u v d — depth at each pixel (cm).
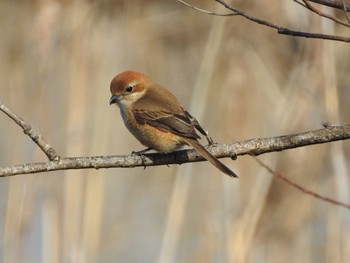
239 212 1066
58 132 1251
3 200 1306
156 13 1451
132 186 1430
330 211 1055
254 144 710
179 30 1458
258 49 1279
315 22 1113
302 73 1138
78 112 1174
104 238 1273
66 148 1166
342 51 1269
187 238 1126
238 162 1137
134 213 1377
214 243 1059
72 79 1188
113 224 1311
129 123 881
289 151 1148
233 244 1033
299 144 688
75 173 1115
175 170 1425
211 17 1439
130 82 896
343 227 1046
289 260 1107
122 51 1395
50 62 1232
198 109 1102
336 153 1062
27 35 1340
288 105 1133
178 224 1066
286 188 1125
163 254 1051
